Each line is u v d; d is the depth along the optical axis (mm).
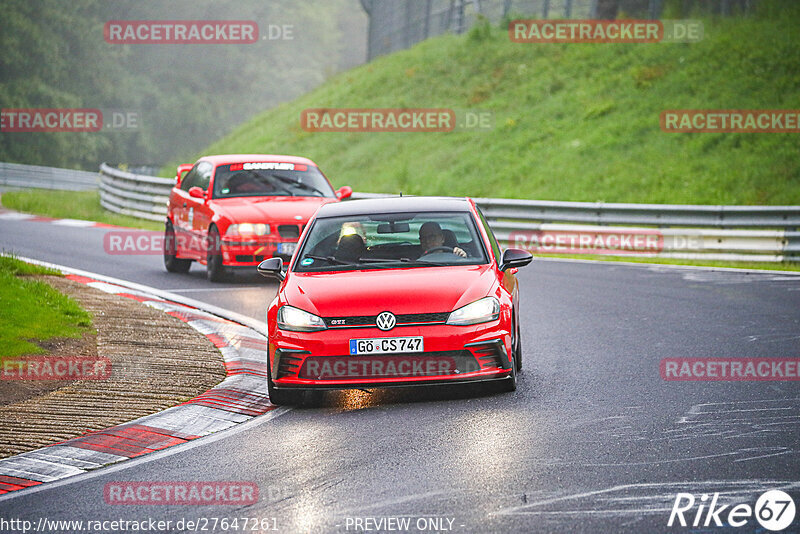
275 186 56812
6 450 24453
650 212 70062
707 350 35094
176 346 36781
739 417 25750
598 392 29156
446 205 33781
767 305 45219
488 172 109000
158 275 57875
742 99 103688
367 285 29141
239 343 37812
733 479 20500
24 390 30094
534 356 35062
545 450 23141
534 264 64625
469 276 29656
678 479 20625
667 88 112188
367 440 24719
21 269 51438
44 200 104562
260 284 54062
